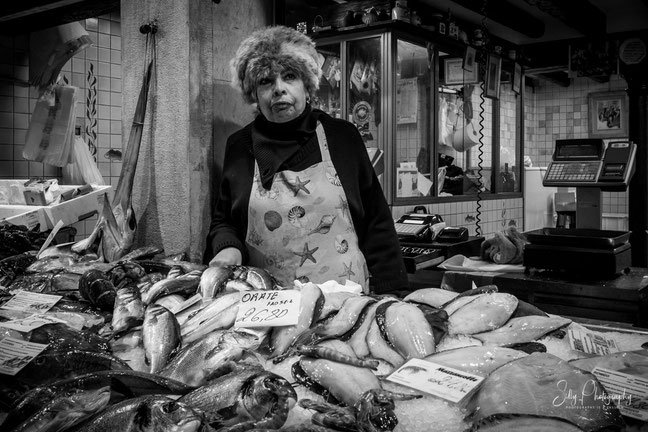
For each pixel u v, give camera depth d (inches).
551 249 113.1
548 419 36.5
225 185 98.9
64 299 78.1
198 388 44.0
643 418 40.2
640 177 249.4
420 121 215.2
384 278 97.3
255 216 94.9
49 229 134.7
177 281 73.5
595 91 360.8
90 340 58.9
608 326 66.8
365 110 198.8
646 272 115.6
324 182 93.7
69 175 205.5
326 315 61.7
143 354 61.3
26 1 156.1
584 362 47.9
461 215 234.7
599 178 140.2
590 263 109.4
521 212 289.6
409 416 42.8
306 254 93.7
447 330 58.7
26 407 42.8
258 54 89.1
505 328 58.4
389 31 187.0
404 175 202.8
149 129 105.7
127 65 109.2
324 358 51.0
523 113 289.0
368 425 40.1
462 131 243.3
